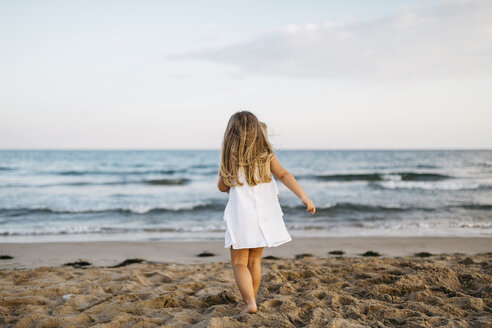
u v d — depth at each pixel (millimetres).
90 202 14125
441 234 8156
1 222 10180
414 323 2191
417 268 4250
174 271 4664
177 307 2908
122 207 12562
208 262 5680
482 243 6887
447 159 44656
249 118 2562
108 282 3875
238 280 2469
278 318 2316
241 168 2469
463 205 12617
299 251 6332
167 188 18672
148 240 7703
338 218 10469
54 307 2949
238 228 2385
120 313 2678
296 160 43250
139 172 27406
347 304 2785
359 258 5371
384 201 13508
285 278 3908
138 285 3738
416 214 11117
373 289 3133
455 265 4430
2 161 41438
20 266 5441
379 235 8016
